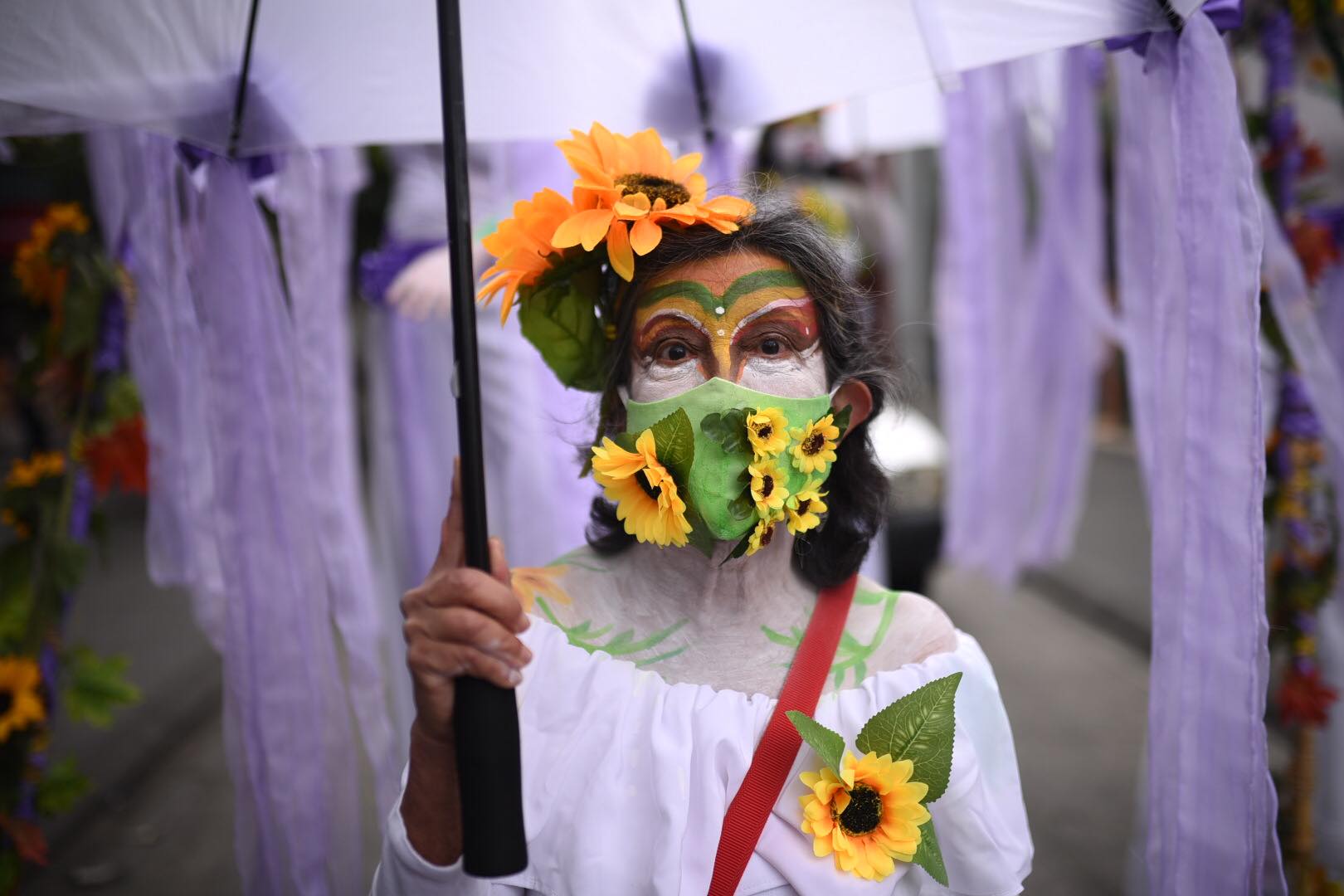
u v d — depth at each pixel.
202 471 2.43
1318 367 2.34
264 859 2.12
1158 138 1.77
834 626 1.58
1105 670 4.92
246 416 2.11
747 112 2.16
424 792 1.36
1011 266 4.38
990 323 4.46
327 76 1.99
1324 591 2.60
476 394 1.32
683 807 1.42
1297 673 2.59
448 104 1.37
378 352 3.68
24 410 2.99
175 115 1.90
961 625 5.65
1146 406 2.16
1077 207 3.65
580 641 1.60
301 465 2.16
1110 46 1.78
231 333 2.10
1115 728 4.25
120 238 2.55
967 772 1.49
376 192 3.65
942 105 4.35
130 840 3.60
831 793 1.44
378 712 2.31
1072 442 4.41
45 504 2.64
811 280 1.56
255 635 2.12
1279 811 2.68
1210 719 1.66
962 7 1.82
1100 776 3.83
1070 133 3.62
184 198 2.32
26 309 2.92
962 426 4.62
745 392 1.48
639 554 1.65
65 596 2.64
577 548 1.76
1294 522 2.63
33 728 2.54
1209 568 1.66
